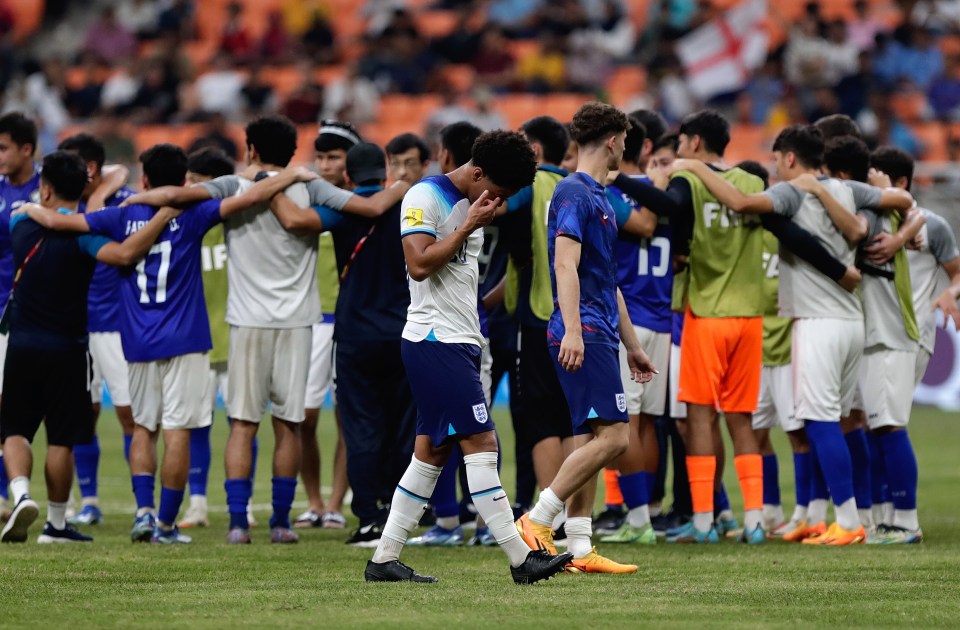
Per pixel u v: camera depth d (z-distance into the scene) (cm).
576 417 2136
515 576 2058
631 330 2222
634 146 2719
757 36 7800
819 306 2739
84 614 1802
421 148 2928
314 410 3225
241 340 2695
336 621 1744
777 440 5453
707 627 1714
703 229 2712
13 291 2712
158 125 8069
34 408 2714
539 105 7862
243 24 8731
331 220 2653
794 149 2786
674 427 2997
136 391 2725
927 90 7756
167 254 2673
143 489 2717
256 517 3394
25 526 2648
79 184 2748
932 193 6256
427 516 3100
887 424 2811
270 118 2756
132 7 9219
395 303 2672
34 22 9556
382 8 8975
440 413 2019
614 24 8412
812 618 1794
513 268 2639
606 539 2748
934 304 2989
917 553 2552
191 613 1811
